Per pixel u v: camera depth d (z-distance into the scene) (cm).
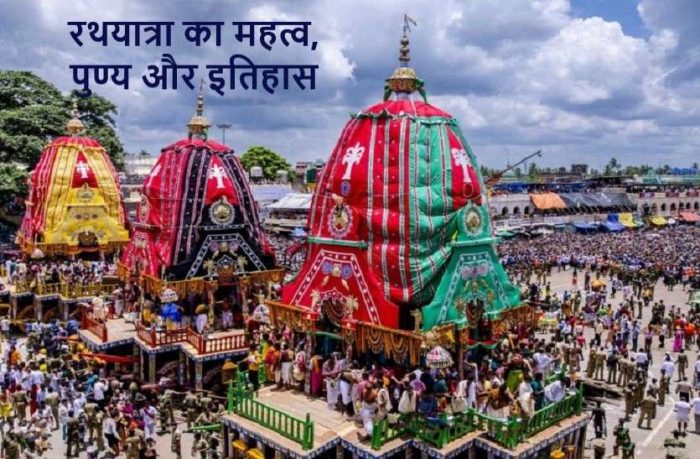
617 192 12262
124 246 4312
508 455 1834
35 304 3831
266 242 3322
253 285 3158
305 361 2280
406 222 2125
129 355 2980
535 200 10569
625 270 6106
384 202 2172
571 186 12875
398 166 2162
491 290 2289
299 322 2322
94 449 2145
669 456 2188
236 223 3134
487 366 2244
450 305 2133
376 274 2167
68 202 4188
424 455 1886
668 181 16788
